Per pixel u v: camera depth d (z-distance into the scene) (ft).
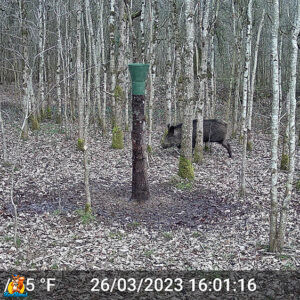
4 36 70.18
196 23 64.44
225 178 39.09
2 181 36.58
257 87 88.38
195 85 80.89
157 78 97.04
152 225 28.02
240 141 55.62
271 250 22.89
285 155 41.83
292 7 61.87
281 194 34.45
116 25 75.51
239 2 54.95
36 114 62.80
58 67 63.98
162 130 65.10
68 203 31.58
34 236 25.20
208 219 29.19
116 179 38.55
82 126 48.57
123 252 23.48
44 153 47.42
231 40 77.36
